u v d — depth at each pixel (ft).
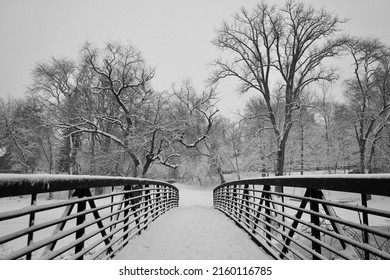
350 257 7.95
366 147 90.43
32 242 7.36
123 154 88.94
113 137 77.30
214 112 90.12
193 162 137.18
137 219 19.11
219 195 42.96
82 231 10.58
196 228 21.97
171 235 19.21
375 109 83.20
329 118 104.32
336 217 8.61
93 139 96.84
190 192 114.73
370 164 81.82
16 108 109.09
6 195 6.15
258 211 17.74
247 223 20.17
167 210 37.35
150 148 80.33
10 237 6.32
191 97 94.07
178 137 82.69
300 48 80.12
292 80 80.79
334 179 8.50
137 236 19.12
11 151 111.75
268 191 16.21
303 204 11.28
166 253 14.73
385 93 81.10
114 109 94.32
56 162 114.32
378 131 79.46
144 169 78.43
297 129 103.96
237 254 14.65
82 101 92.02
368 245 7.20
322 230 9.24
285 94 82.99
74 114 83.87
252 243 17.01
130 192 18.21
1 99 107.45
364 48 78.89
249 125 116.37
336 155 101.04
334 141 101.71
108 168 83.76
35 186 7.22
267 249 14.67
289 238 11.84
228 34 83.10
